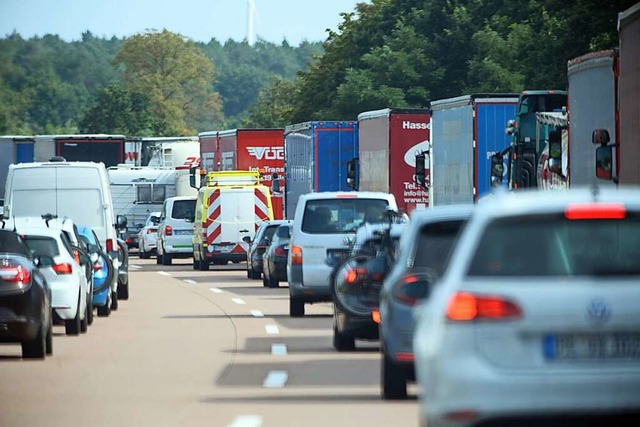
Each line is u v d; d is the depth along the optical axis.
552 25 143.50
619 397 20.48
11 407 32.31
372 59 186.62
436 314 21.17
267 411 31.22
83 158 149.62
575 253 20.94
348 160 103.81
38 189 73.25
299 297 59.47
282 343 48.97
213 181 117.19
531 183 75.62
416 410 31.05
